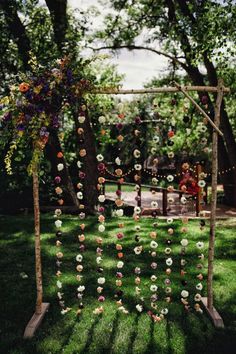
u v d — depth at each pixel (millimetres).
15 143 4805
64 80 4703
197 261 7621
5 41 12539
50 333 4898
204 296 5980
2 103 4664
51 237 9219
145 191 19484
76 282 6465
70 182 13414
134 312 5414
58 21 12898
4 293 6066
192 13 13938
